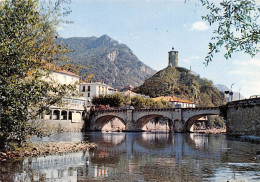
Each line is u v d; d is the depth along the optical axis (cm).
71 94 2588
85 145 3366
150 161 2083
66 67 2459
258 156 2377
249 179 1401
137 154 2569
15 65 1977
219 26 885
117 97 11100
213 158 2270
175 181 1361
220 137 6272
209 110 8444
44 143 3203
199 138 5903
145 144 4000
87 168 1725
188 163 1980
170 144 4025
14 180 1336
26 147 2488
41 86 2252
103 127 11494
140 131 10731
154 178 1431
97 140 4822
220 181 1361
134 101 12138
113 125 12462
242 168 1755
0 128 2002
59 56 2375
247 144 3822
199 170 1677
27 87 2078
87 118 10331
